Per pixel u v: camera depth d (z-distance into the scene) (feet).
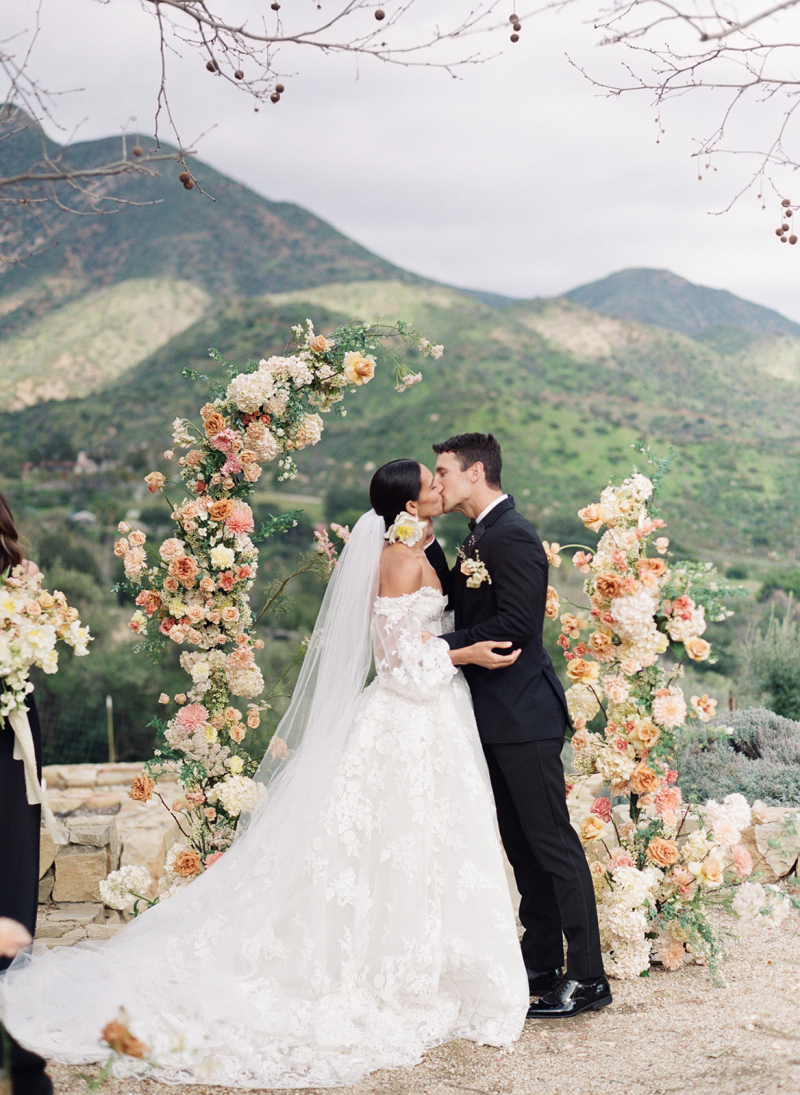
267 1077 8.14
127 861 16.35
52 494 181.68
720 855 10.46
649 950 10.44
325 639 10.50
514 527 9.80
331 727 10.19
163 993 8.88
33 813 8.50
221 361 12.13
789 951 10.80
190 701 11.89
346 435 210.79
